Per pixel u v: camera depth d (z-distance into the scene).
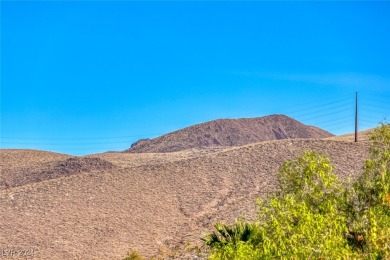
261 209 15.18
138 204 45.78
